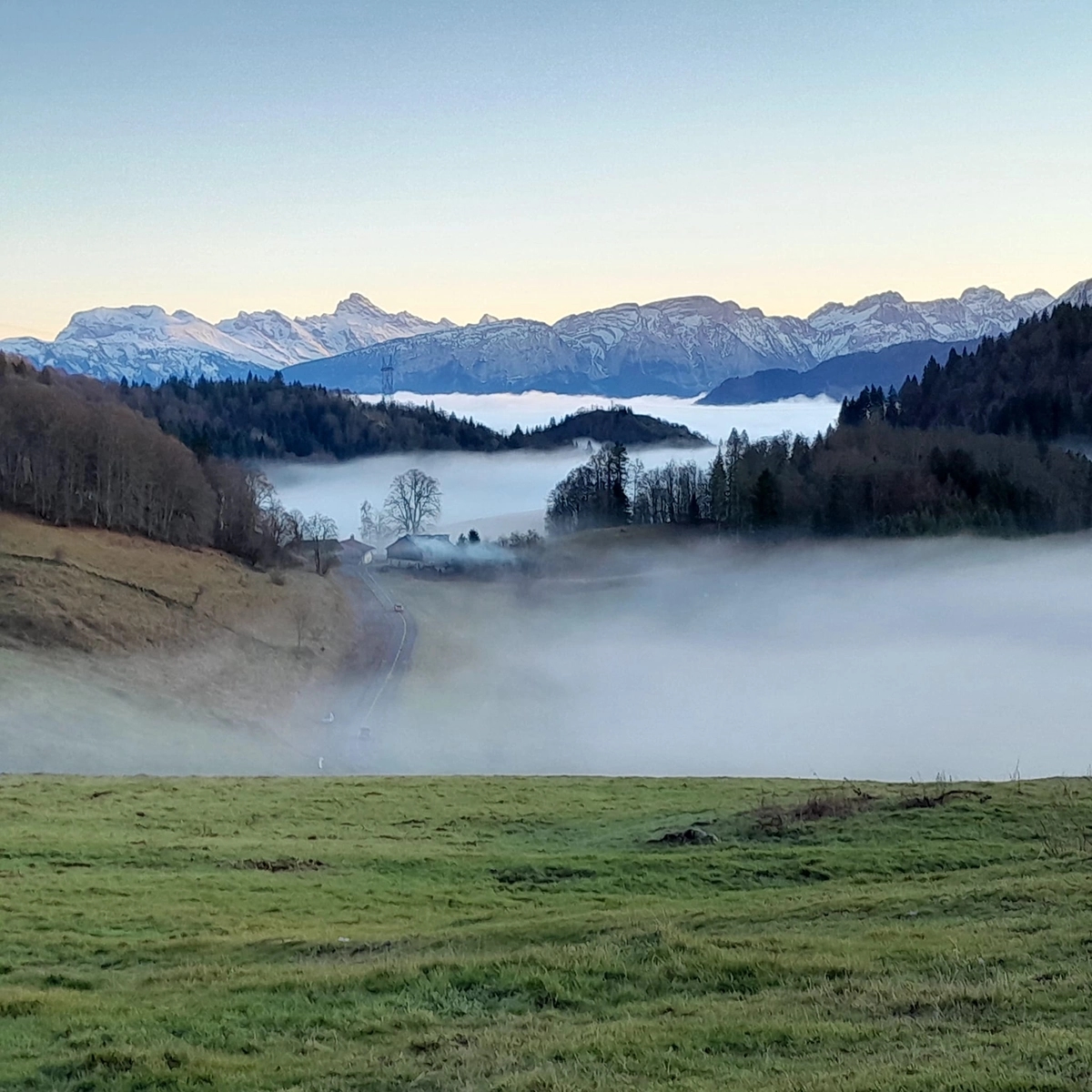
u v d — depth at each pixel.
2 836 43.50
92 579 145.50
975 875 34.19
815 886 35.28
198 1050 20.66
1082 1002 19.91
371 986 24.42
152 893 35.72
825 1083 16.78
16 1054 21.08
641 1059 18.70
